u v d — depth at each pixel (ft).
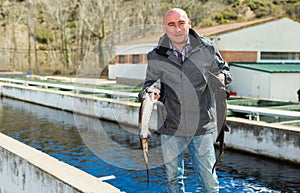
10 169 20.38
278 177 26.11
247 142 31.86
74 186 15.10
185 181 24.56
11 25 188.55
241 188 23.88
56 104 60.95
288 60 79.97
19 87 73.87
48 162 18.40
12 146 21.44
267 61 77.87
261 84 66.03
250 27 74.90
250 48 75.66
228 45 73.46
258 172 27.27
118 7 130.62
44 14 195.83
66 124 47.60
